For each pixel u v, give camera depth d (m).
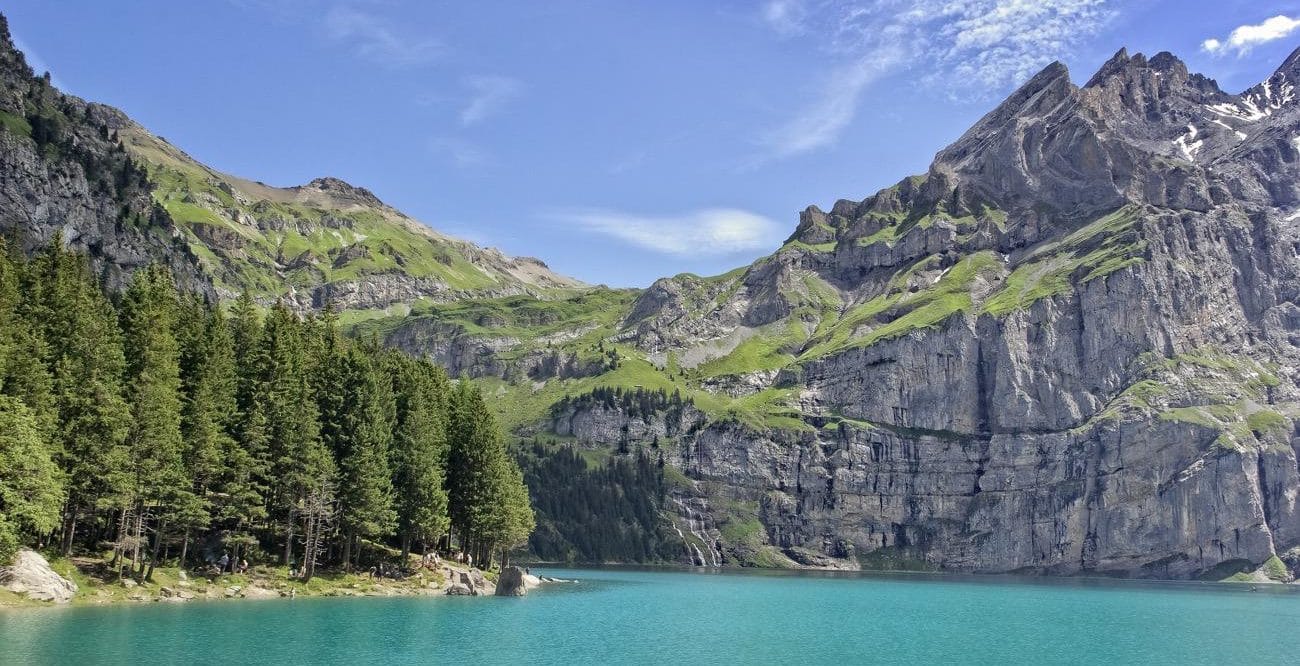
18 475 86.31
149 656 69.69
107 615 88.81
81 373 100.81
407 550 142.25
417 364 170.88
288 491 121.69
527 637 95.44
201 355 120.56
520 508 186.25
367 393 131.88
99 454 97.88
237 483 113.75
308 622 95.06
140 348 109.38
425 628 97.38
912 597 196.75
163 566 111.69
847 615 142.62
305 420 121.06
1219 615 160.88
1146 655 101.00
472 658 79.81
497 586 150.62
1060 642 111.38
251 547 124.25
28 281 114.38
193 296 140.62
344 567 131.62
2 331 94.50
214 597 108.12
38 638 73.94
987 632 121.31
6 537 86.94
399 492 138.88
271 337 129.50
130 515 108.94
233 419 119.12
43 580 92.88
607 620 117.75
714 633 108.44
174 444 105.44
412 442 139.62
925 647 102.44
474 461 157.00
